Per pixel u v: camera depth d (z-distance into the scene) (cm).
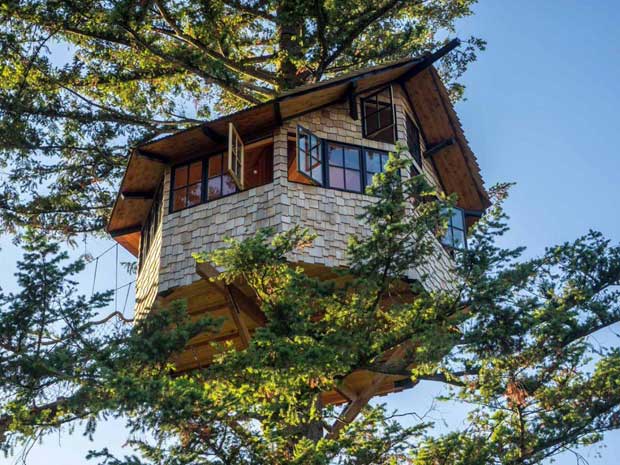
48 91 1922
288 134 1641
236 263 1285
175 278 1585
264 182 1672
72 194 2038
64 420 1177
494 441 1278
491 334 1276
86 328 1197
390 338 1309
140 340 1200
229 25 2034
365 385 1733
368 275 1313
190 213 1642
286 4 1822
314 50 1898
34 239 1201
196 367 1770
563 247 1434
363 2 1897
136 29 1795
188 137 1650
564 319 1309
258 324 1603
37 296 1177
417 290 1341
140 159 1700
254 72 1978
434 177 1869
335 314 1310
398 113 1728
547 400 1325
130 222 1928
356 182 1630
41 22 1786
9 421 1193
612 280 1431
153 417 1131
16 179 1973
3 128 1861
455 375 1388
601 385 1332
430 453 1241
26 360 1130
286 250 1309
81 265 1204
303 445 1201
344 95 1702
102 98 2016
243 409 1184
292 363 1201
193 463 1186
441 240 1727
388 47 1969
